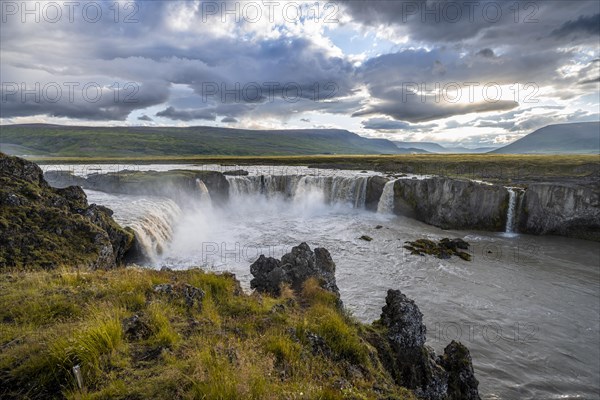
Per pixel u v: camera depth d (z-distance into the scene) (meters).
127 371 6.60
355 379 8.62
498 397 15.87
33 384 6.11
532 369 17.91
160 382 6.18
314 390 6.72
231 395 5.77
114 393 5.85
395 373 11.66
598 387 16.73
